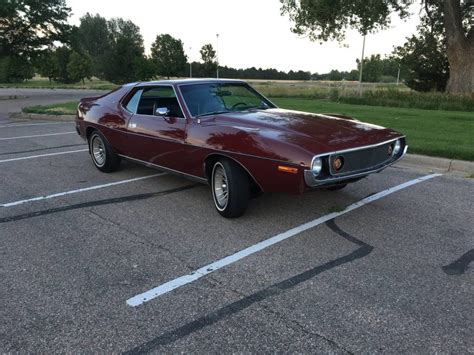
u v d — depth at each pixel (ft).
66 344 8.55
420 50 102.89
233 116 16.15
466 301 9.95
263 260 12.17
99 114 21.68
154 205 17.19
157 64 214.90
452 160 23.15
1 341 8.68
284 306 9.80
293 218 15.46
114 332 8.92
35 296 10.36
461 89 77.71
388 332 8.80
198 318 9.38
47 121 49.67
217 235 14.02
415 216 15.60
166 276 11.30
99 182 20.80
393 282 10.83
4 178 21.71
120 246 13.23
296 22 85.97
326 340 8.55
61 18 115.14
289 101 68.28
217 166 15.39
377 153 14.46
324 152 12.71
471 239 13.50
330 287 10.61
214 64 212.64
